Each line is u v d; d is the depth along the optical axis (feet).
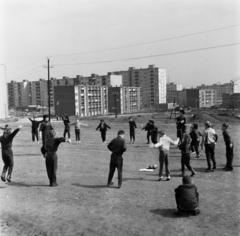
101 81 523.29
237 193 29.55
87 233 21.12
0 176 36.42
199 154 50.88
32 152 59.47
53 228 22.07
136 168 42.91
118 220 23.26
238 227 21.58
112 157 32.63
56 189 32.09
